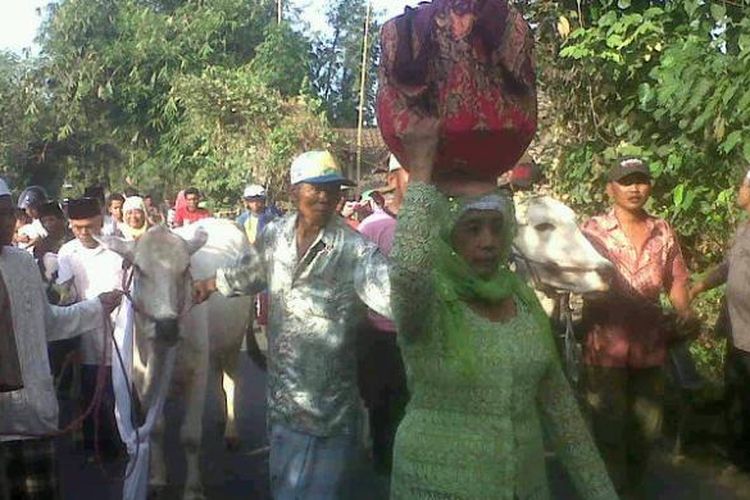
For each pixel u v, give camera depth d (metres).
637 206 5.45
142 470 5.75
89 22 28.17
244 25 28.00
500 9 2.98
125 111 27.98
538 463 3.19
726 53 6.77
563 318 6.45
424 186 2.99
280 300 4.70
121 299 5.75
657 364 5.50
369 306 4.47
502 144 3.02
